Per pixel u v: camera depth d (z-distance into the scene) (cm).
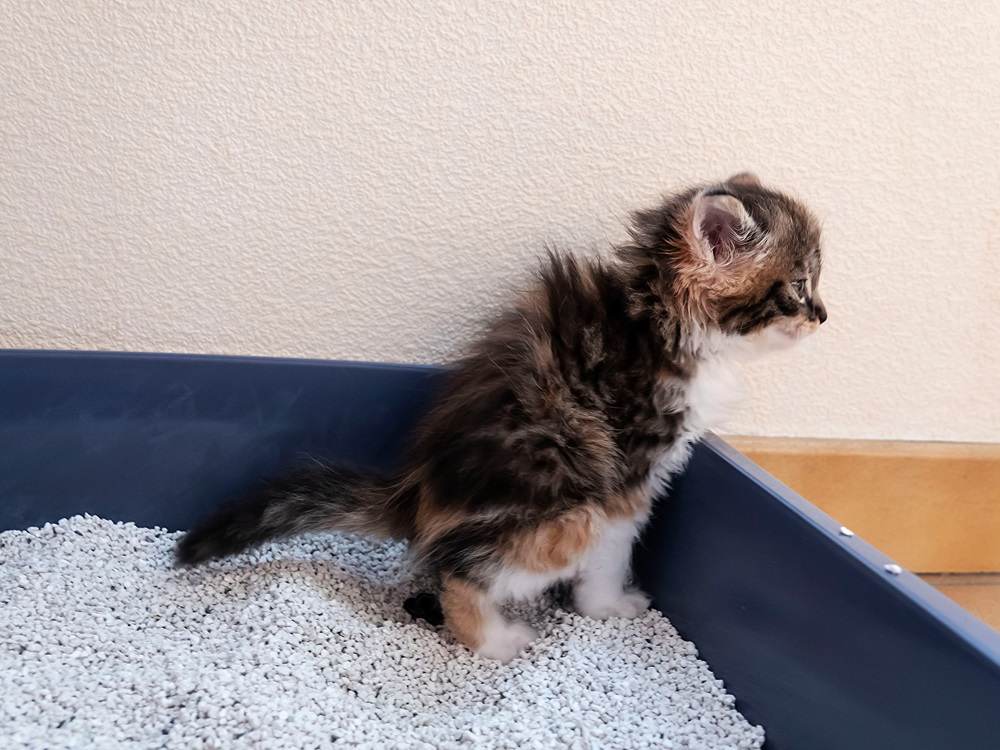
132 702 26
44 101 33
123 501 36
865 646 23
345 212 36
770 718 27
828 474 40
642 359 30
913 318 40
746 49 35
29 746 24
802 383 40
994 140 38
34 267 35
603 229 37
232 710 25
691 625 32
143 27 33
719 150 36
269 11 33
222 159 35
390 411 36
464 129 35
